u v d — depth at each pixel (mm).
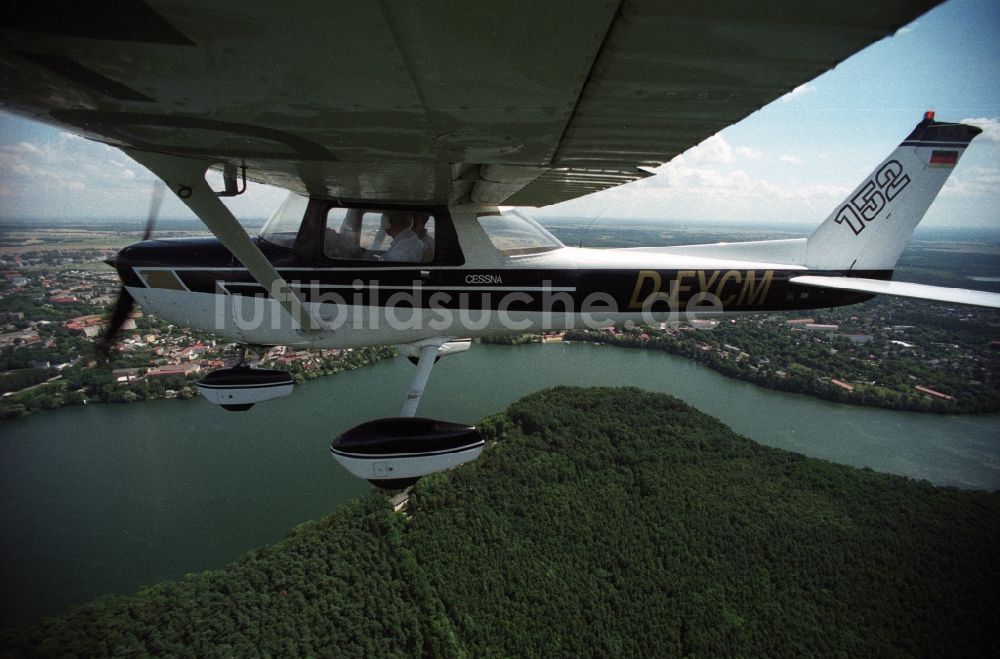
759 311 5969
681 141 2406
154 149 2631
